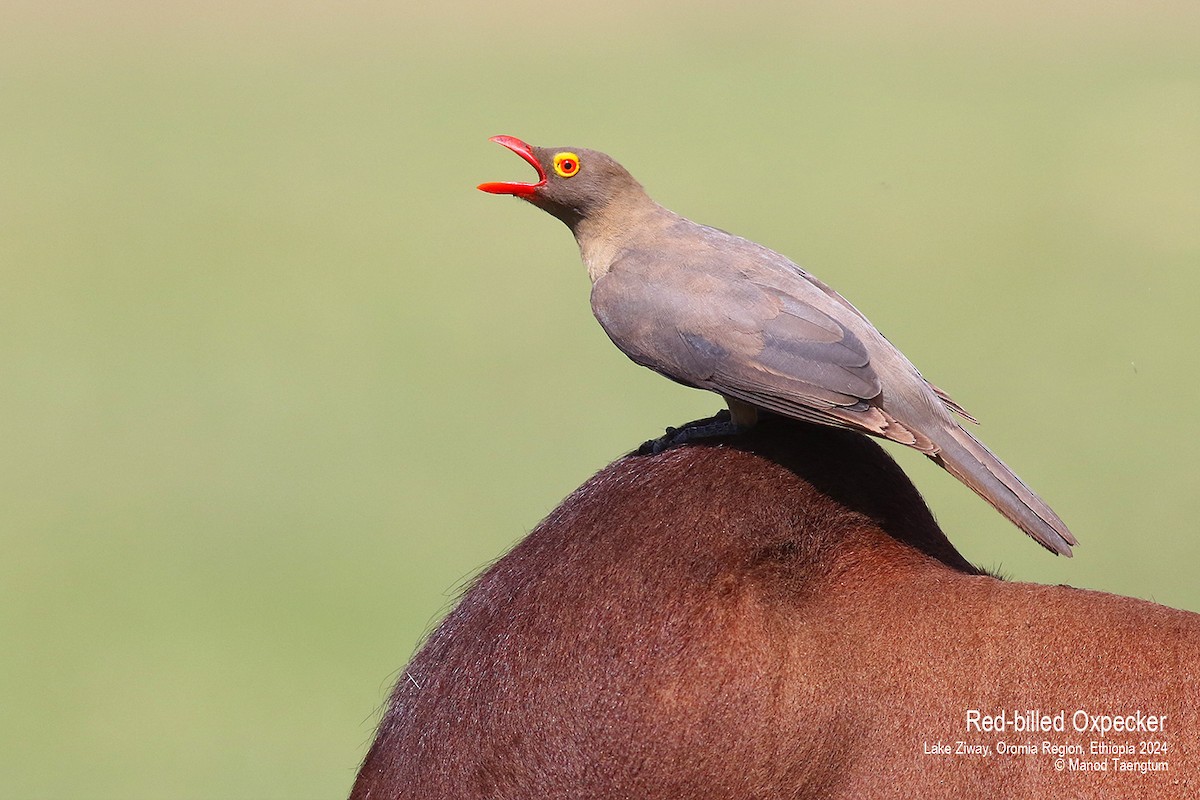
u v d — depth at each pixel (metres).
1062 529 8.17
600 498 8.14
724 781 7.37
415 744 7.93
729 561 7.62
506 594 8.06
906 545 7.96
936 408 8.50
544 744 7.57
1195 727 7.07
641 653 7.52
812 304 8.59
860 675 7.46
